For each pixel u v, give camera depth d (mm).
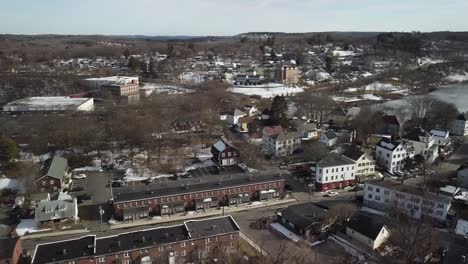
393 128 127438
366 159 92812
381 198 77812
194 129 132000
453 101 190375
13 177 91062
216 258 59844
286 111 147875
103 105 168000
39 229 69875
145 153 108938
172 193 76938
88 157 105062
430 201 71812
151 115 133000
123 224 72250
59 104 152750
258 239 67000
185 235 60844
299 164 102250
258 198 83062
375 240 62438
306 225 67250
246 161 102688
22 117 135625
